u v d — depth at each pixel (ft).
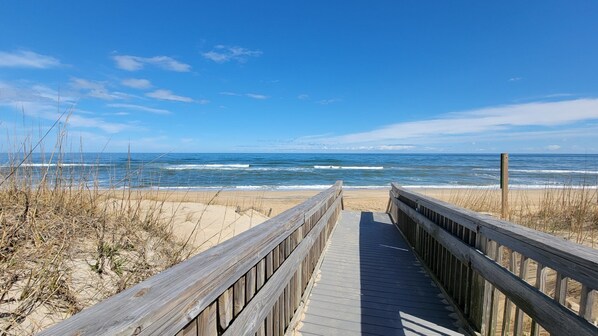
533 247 5.90
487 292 8.07
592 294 4.58
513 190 55.42
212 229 16.42
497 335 9.45
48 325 6.56
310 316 9.57
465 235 9.38
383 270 13.84
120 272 9.11
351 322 9.21
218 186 59.36
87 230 10.64
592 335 4.27
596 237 17.30
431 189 58.90
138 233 12.04
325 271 13.66
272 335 7.03
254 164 146.10
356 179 90.22
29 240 8.95
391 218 27.37
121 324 2.63
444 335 8.56
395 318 9.46
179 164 134.51
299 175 98.68
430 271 13.02
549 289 11.84
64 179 12.21
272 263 7.11
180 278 3.73
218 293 4.38
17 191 10.70
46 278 7.25
